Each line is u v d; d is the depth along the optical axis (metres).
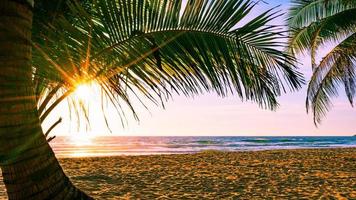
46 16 2.20
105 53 2.33
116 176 9.66
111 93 2.52
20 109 1.79
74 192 2.11
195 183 8.37
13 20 1.75
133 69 2.42
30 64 1.88
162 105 2.51
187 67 2.42
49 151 1.98
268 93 2.43
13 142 1.78
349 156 16.12
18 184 1.85
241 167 11.95
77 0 2.23
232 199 6.46
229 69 2.39
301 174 9.77
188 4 2.34
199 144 59.31
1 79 1.73
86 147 51.16
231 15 2.34
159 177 9.45
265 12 2.33
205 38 2.38
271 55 2.41
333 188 7.46
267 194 6.92
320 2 11.80
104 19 2.27
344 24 10.84
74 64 2.27
